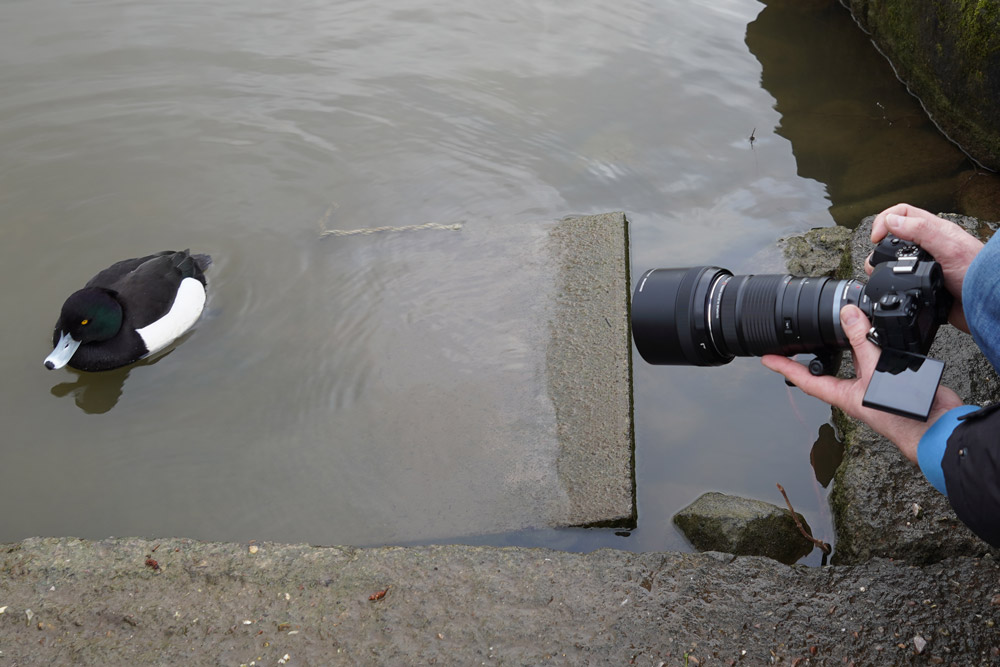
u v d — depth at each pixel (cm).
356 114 596
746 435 362
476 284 450
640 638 260
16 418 402
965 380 342
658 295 243
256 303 456
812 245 455
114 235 504
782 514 313
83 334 421
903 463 314
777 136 553
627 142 555
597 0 717
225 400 399
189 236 502
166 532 331
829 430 362
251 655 260
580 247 464
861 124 559
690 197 509
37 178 546
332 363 412
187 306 444
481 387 386
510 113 588
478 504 329
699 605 270
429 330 424
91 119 596
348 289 459
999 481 172
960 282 220
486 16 699
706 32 670
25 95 615
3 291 471
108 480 361
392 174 545
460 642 262
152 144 576
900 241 220
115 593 282
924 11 549
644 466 350
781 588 275
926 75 555
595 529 319
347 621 270
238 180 546
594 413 364
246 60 652
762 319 227
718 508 314
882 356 196
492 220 502
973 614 260
